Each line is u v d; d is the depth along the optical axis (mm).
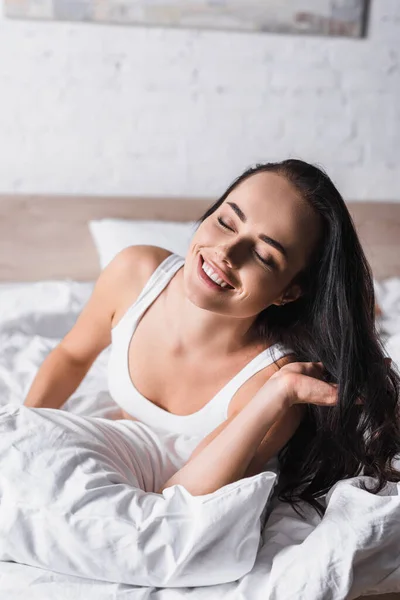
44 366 1438
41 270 2652
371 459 1229
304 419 1278
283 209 1127
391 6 2750
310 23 2701
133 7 2584
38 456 1044
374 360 1226
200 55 2670
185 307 1275
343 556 985
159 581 998
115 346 1357
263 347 1287
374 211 2852
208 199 2744
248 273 1115
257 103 2746
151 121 2693
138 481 1177
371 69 2793
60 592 983
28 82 2592
